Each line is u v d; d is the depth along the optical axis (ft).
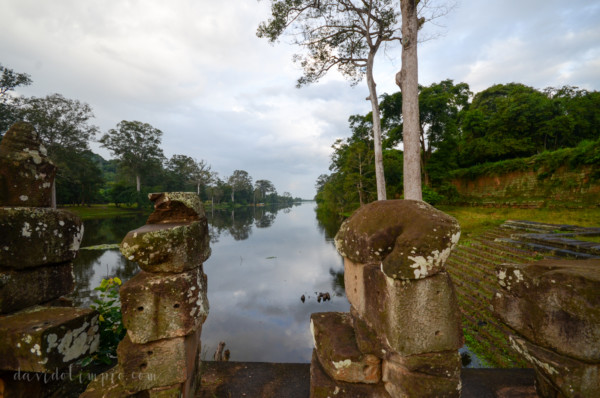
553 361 4.81
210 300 33.01
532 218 45.29
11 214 5.66
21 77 85.66
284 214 211.00
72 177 112.68
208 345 22.21
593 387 4.43
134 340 5.22
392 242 5.21
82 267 43.29
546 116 69.36
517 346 5.63
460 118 95.09
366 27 40.63
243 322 26.50
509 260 25.95
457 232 4.63
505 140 71.67
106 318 8.07
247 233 96.43
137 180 159.53
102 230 83.25
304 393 6.59
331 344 5.66
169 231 5.27
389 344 4.83
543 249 24.80
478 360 15.72
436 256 4.49
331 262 51.96
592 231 29.35
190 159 216.74
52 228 6.44
